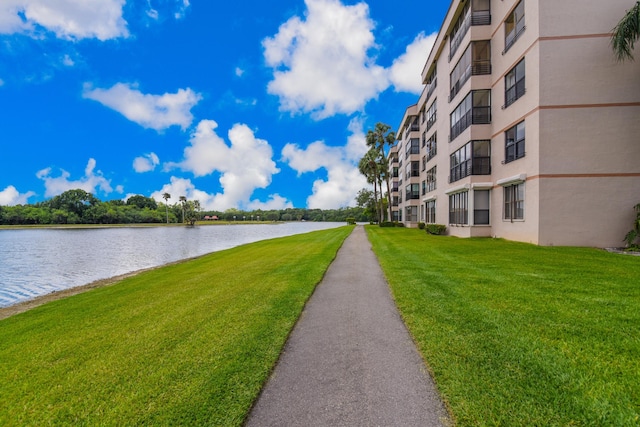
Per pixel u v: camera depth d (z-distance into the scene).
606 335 3.78
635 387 2.71
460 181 18.33
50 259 21.47
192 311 5.66
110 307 6.91
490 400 2.64
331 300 5.98
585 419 2.36
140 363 3.69
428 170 28.11
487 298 5.40
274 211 171.50
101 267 17.66
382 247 14.27
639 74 11.48
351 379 3.14
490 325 4.21
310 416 2.59
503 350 3.49
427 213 29.17
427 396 2.80
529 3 12.90
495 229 15.88
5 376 3.69
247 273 9.36
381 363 3.45
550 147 12.10
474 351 3.51
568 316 4.42
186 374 3.34
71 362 3.92
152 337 4.50
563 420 2.37
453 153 19.73
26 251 26.97
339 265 9.91
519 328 4.06
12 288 12.62
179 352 3.90
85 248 29.27
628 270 7.40
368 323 4.69
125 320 5.56
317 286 7.16
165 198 119.62
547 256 9.60
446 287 6.25
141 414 2.73
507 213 14.86
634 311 4.59
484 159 16.52
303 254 13.13
